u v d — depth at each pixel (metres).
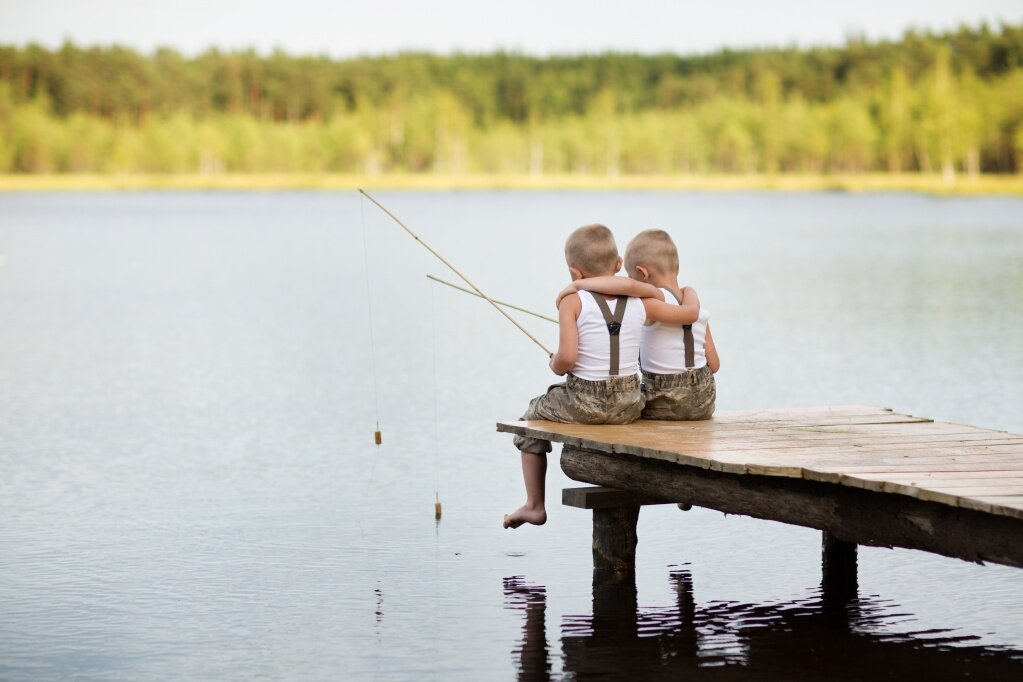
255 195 92.94
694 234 37.81
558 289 20.28
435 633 4.81
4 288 20.34
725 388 10.80
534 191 106.19
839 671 4.43
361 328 15.23
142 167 120.00
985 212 56.44
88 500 6.96
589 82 136.75
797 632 4.84
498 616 5.02
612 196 89.00
